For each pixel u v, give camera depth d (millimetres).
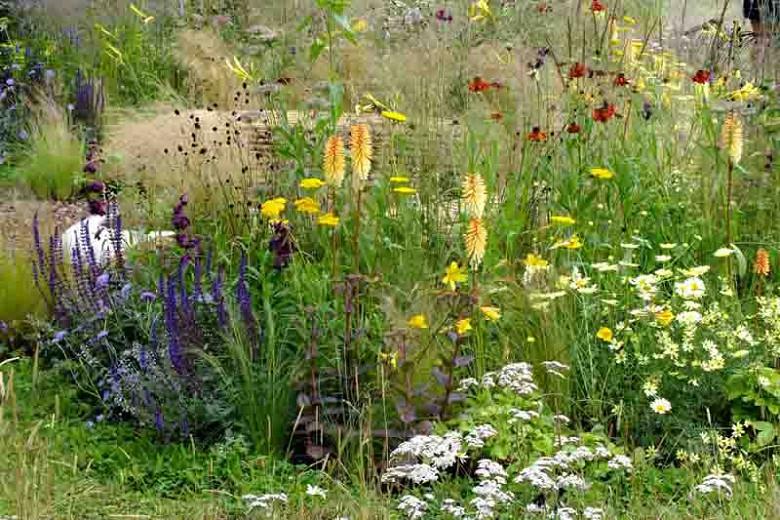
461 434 5285
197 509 5031
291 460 5594
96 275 6570
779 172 7156
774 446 5379
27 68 11430
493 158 6773
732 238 6816
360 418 5387
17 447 5023
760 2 8320
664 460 5586
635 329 6016
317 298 5992
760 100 7391
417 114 7781
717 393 5812
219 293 5957
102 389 6148
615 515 4812
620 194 6699
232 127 9266
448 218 6816
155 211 7711
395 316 5648
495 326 6105
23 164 9875
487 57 9242
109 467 5480
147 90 11609
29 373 6312
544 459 4629
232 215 7203
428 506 4840
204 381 5891
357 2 11094
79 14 12500
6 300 6711
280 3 12070
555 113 7809
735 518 4750
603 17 8883
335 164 5594
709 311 5891
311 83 9258
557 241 6578
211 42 11719
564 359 5891
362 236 6254
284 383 5695
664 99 7750
